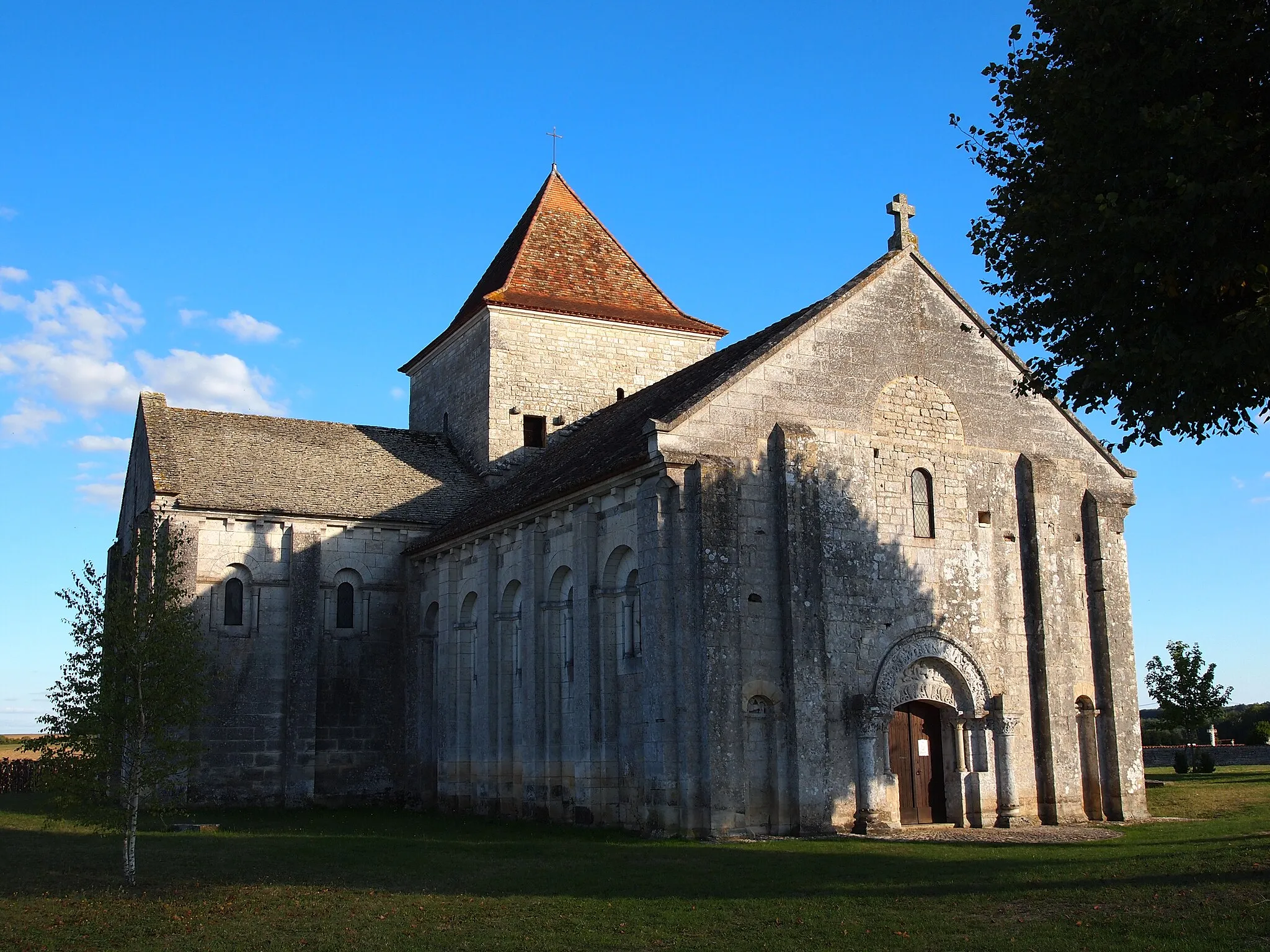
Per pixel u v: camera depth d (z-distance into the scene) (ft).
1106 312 54.19
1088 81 53.47
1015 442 93.35
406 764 113.91
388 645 116.37
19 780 132.36
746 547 79.77
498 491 116.37
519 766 96.07
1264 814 87.71
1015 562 91.30
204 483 112.57
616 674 85.05
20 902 54.39
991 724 87.15
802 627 79.41
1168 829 80.33
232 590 111.45
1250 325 46.73
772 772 77.87
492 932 45.19
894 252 91.40
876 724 81.05
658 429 78.33
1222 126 50.39
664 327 132.46
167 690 61.00
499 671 99.50
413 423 148.66
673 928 45.16
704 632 76.69
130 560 69.05
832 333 86.69
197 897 54.85
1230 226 49.42
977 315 93.66
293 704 109.81
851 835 77.51
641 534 80.53
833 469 84.43
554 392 127.13
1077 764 88.84
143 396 123.54
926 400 89.92
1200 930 40.73
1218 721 208.95
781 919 46.26
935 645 85.81
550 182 143.13
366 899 53.21
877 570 84.64
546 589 94.07
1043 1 56.39
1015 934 41.98
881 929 43.70
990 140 62.08
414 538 118.52
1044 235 56.34
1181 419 51.06
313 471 120.78
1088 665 92.27
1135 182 52.34
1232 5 49.44
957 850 67.46
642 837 76.43
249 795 108.17
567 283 131.54
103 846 74.28
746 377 82.58
